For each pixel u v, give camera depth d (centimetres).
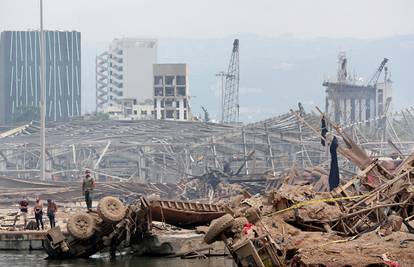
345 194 8181
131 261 8162
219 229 5597
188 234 8681
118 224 8425
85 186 10212
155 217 8838
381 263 5503
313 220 7525
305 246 6266
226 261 8031
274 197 7806
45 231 9881
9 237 9750
